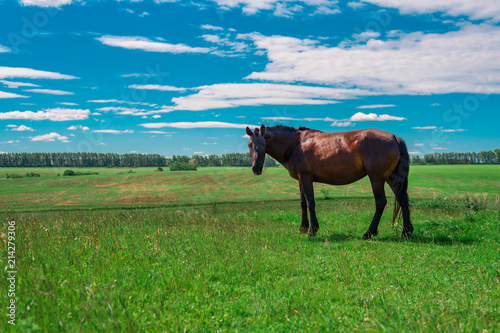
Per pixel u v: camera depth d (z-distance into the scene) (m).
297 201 36.94
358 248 7.31
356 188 48.31
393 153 8.30
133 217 11.79
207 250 6.56
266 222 10.88
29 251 5.57
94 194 51.69
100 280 4.50
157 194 50.84
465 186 52.50
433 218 10.70
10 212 29.66
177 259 5.77
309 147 9.22
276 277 5.21
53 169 110.62
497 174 70.94
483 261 6.02
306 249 7.16
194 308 3.96
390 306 3.83
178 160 125.88
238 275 5.23
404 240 7.92
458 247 7.10
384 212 12.31
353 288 4.71
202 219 11.25
